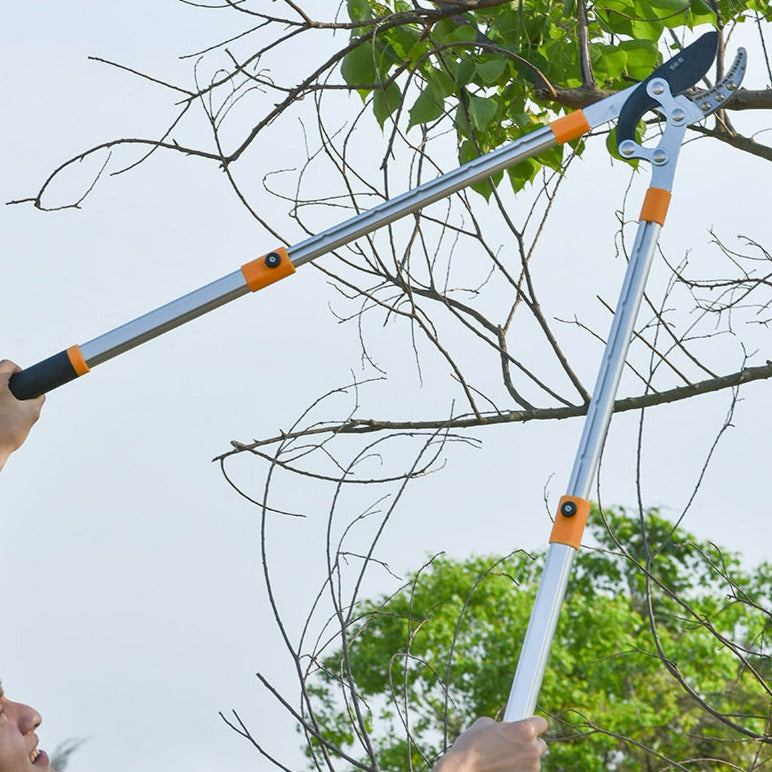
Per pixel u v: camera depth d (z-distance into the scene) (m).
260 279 5.08
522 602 26.88
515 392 7.77
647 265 4.93
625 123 5.18
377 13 7.81
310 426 7.08
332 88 7.14
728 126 7.73
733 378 7.51
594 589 27.88
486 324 7.76
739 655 6.92
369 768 6.28
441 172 7.43
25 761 4.61
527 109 8.02
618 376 4.76
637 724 24.83
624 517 28.16
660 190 5.04
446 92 7.39
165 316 5.04
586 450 4.66
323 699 21.41
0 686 4.73
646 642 26.58
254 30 7.19
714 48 5.16
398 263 7.14
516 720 4.37
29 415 4.92
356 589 6.41
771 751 14.61
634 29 7.78
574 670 27.45
